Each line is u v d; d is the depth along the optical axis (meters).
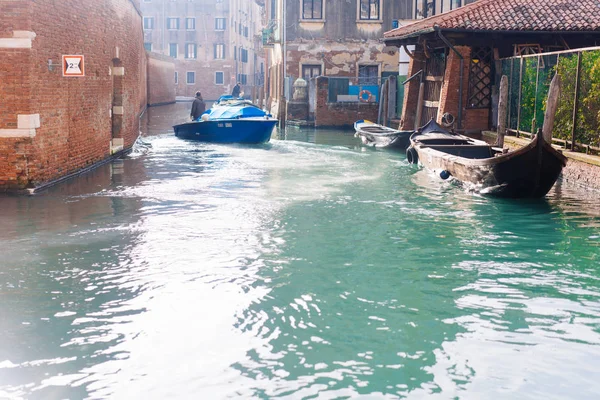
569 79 14.06
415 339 5.74
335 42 32.94
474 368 5.20
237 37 69.19
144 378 4.98
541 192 12.05
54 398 4.66
